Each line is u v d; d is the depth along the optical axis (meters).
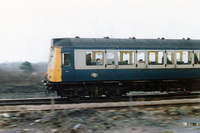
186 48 13.89
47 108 10.66
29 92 18.38
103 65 12.81
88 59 12.70
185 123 8.17
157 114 9.49
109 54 12.88
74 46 12.61
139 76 13.25
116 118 8.76
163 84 14.18
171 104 11.09
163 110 10.16
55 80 12.47
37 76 25.91
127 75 13.09
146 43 13.54
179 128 7.55
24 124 8.22
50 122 8.35
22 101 12.75
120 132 7.21
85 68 12.66
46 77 14.13
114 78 12.95
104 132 7.22
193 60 14.01
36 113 9.52
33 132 7.33
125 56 13.06
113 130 7.42
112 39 13.47
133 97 13.73
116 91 13.39
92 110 9.77
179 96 13.93
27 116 9.08
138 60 13.23
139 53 13.23
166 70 13.62
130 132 7.20
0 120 8.67
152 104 10.91
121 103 11.84
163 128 7.57
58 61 12.50
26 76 25.53
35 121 8.48
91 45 12.77
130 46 13.14
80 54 12.62
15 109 10.52
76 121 8.40
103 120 8.54
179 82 14.32
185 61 13.91
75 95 13.02
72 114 9.27
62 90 12.95
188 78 13.98
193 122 8.30
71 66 12.56
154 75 13.47
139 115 9.30
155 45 13.53
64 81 12.56
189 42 14.24
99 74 12.78
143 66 13.29
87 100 12.66
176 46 13.78
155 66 13.45
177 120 8.59
